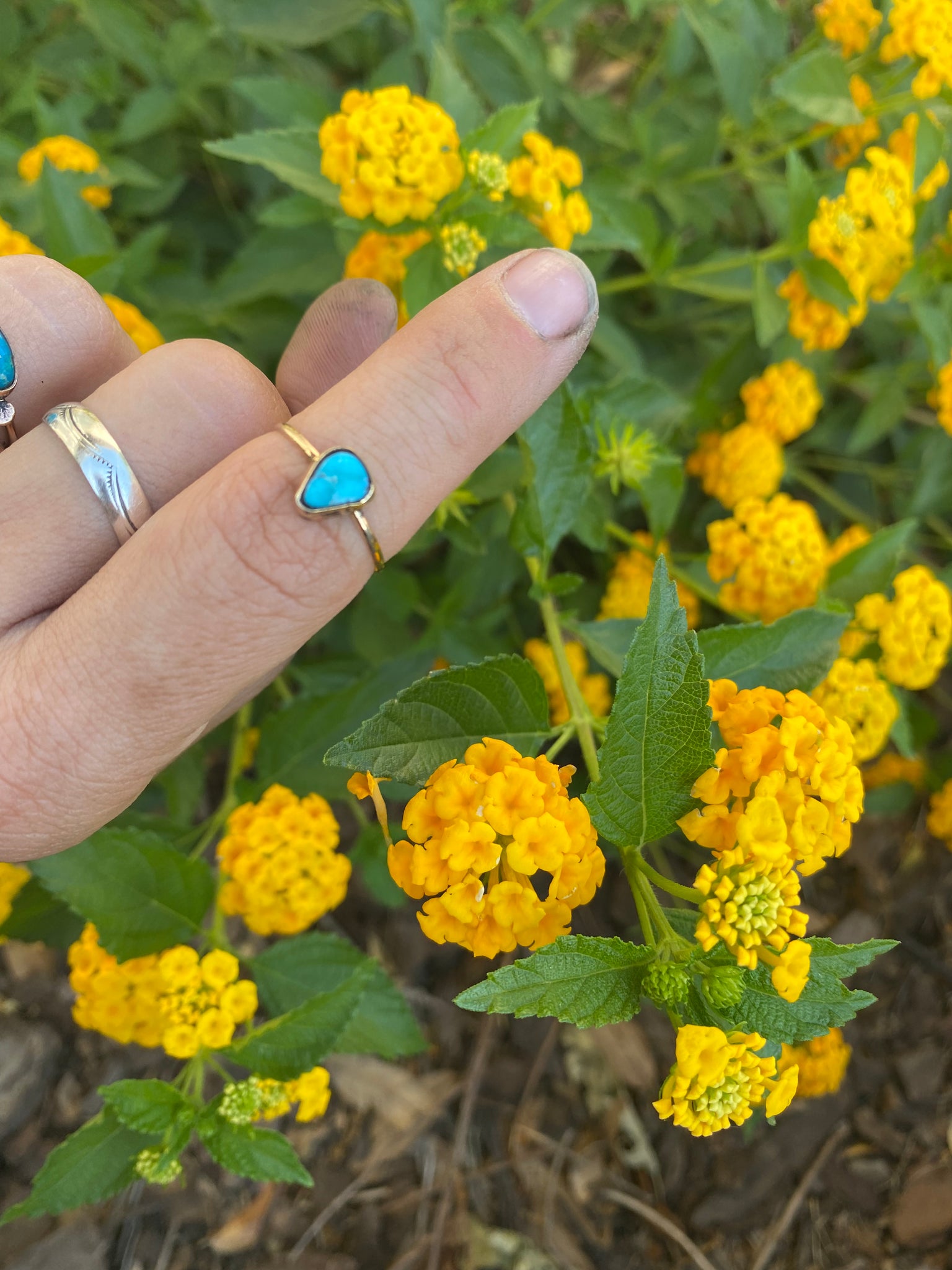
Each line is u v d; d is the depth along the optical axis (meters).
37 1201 0.20
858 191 0.25
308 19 0.31
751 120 0.31
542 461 0.20
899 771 0.37
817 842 0.14
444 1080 0.34
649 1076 0.34
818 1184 0.34
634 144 0.34
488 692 0.16
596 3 0.34
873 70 0.29
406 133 0.21
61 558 0.14
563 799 0.14
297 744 0.25
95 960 0.22
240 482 0.12
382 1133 0.33
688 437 0.35
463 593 0.30
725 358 0.33
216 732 0.30
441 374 0.13
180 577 0.12
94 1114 0.32
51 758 0.13
